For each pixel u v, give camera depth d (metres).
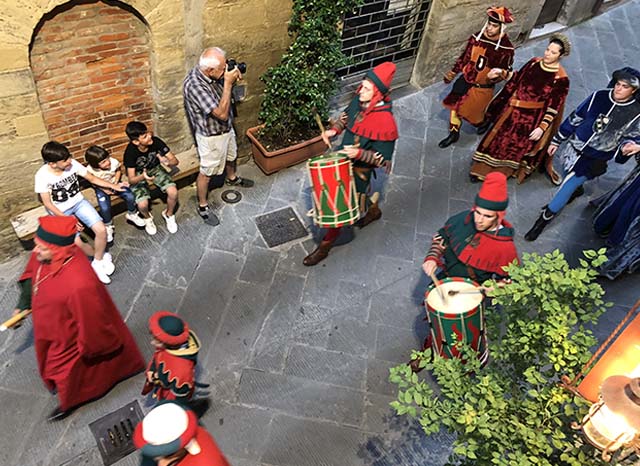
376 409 4.52
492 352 2.99
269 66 5.90
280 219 5.92
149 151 5.14
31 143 4.65
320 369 4.73
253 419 4.35
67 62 4.64
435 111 7.66
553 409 2.59
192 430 2.53
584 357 2.67
